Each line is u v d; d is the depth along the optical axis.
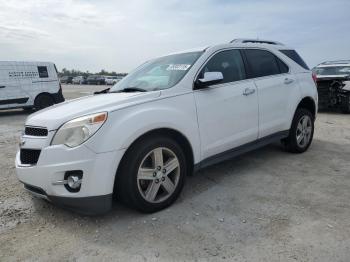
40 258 2.82
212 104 4.08
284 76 5.28
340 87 11.38
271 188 4.20
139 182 3.39
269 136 5.02
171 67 4.31
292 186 4.25
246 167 5.03
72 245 3.01
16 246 3.02
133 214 3.54
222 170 4.91
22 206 3.84
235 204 3.74
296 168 4.96
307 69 5.91
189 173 3.99
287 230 3.13
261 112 4.78
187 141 3.81
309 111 5.82
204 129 4.00
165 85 3.96
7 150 6.71
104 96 3.99
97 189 3.14
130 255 2.82
